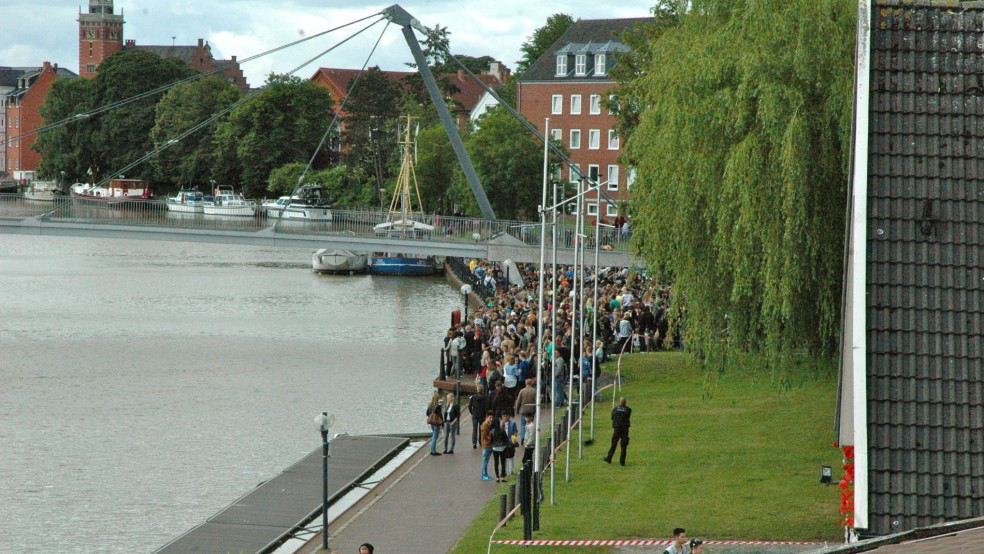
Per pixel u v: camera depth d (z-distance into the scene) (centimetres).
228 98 17012
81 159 18512
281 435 4416
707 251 3456
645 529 2864
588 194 12369
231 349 6575
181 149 16975
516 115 7981
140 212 8319
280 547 2936
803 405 4300
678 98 3412
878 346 1853
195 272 11769
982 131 2016
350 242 7794
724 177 3253
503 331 5453
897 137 2014
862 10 2100
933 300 1884
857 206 1944
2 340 6788
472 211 11144
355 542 2912
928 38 2100
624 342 5619
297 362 6147
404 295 9769
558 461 3647
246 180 15725
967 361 1836
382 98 15525
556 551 2716
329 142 16300
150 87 17925
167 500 3534
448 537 2938
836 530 2795
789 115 3166
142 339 6931
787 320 3234
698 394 4638
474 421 4038
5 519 3331
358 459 3866
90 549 3078
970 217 1947
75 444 4247
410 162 10662
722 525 2864
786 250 3144
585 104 13088
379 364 6112
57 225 7706
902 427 1794
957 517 1722
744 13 3303
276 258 13850
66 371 5781
